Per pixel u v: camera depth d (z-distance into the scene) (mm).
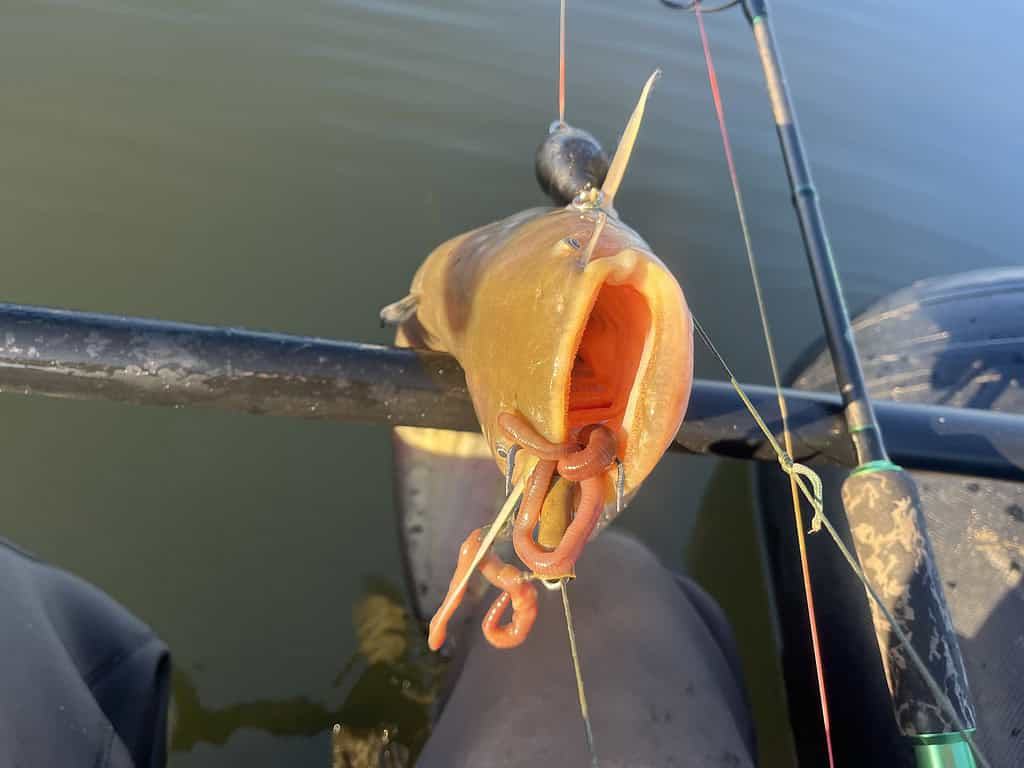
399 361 297
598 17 1021
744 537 593
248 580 479
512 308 209
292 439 546
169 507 499
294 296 634
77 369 276
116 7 843
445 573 463
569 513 200
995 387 487
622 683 335
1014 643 381
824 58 1051
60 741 286
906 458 332
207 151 731
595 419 198
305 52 862
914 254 825
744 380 683
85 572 462
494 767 309
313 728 430
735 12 1076
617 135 864
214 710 427
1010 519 408
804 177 400
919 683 264
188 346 283
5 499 479
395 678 453
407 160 786
